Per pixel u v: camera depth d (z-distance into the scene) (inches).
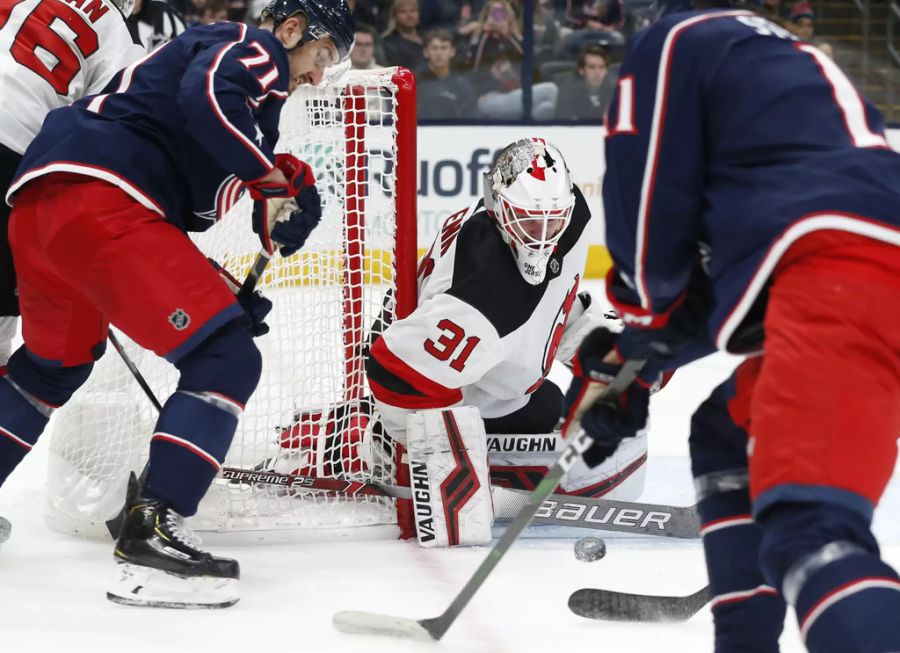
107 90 390.3
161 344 366.3
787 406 221.8
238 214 485.7
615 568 405.4
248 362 373.4
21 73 413.7
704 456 280.4
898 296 224.7
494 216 430.9
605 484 466.6
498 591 380.2
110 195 367.6
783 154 241.8
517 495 456.1
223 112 355.6
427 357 425.7
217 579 363.6
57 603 364.5
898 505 478.0
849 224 226.7
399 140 449.7
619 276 272.8
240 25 383.2
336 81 457.1
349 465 468.1
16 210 380.8
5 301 421.4
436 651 323.6
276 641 331.0
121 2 438.0
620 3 1259.2
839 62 1403.8
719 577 272.8
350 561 415.5
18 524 456.8
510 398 461.4
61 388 408.5
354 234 467.2
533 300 433.4
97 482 437.1
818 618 209.3
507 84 1275.8
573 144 1247.5
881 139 245.4
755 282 233.9
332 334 471.8
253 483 439.5
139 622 346.9
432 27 1261.1
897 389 224.8
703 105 252.1
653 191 254.1
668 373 471.5
